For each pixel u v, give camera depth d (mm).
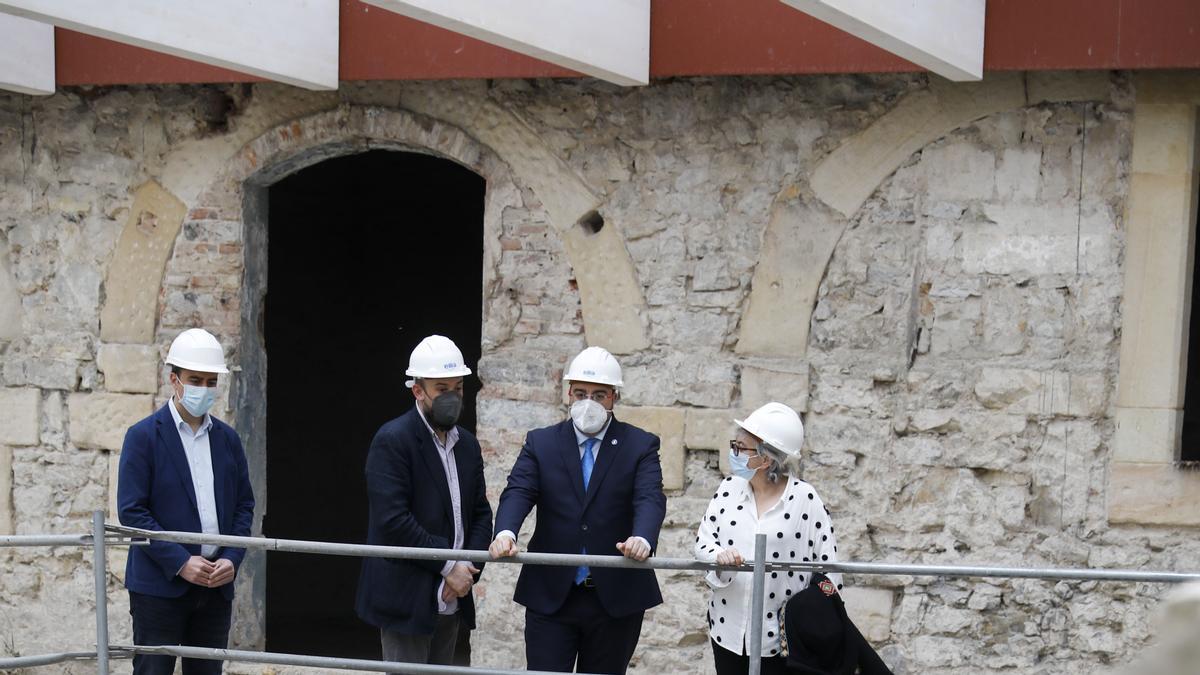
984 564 6301
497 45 6039
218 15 5930
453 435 5520
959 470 6320
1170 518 6082
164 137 7234
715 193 6582
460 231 11188
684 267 6629
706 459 6637
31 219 7438
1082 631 6215
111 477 7355
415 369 5309
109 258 7340
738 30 6141
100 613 5180
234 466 5621
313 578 10852
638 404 6695
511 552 4809
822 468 6480
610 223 6711
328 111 7000
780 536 4883
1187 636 1930
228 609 5605
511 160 6824
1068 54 5754
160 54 6832
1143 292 6082
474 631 6914
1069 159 6152
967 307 6301
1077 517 6203
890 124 6340
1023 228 6223
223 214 7184
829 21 4953
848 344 6445
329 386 10930
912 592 6387
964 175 6281
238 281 7180
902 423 6367
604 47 5949
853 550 6449
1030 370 6219
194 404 5402
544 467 5344
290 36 6281
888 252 6383
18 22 6762
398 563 5293
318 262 10875
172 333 7266
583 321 6777
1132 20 5676
